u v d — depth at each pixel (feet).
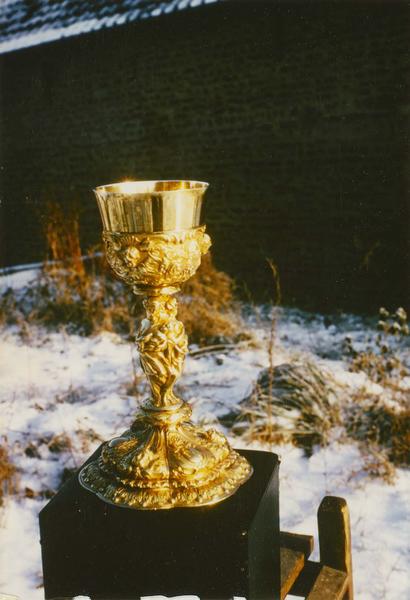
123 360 21.62
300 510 12.83
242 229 31.09
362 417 15.62
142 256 5.08
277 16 27.66
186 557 5.07
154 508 5.16
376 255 26.96
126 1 32.37
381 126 25.85
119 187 5.68
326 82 26.91
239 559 4.99
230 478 5.52
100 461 5.75
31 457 14.57
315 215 28.48
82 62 35.63
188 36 30.83
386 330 19.53
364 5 25.29
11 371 20.86
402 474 13.99
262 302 30.71
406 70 24.80
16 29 37.35
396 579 10.69
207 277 25.86
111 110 35.19
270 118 28.94
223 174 31.27
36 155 39.75
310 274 29.09
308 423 15.53
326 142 27.45
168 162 33.40
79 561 5.29
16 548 11.60
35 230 41.11
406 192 25.75
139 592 5.22
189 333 22.68
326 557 7.35
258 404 16.03
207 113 31.14
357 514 12.60
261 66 28.71
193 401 17.13
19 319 25.88
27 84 38.78
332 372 17.43
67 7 35.58
